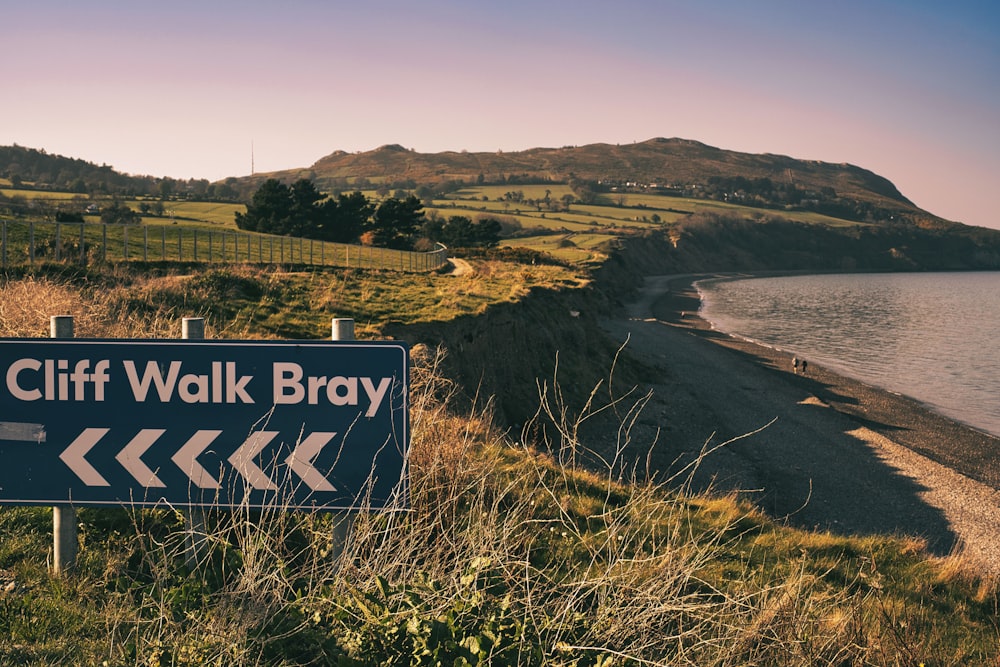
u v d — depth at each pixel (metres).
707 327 83.12
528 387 27.64
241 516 4.44
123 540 4.92
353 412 4.39
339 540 4.43
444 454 6.48
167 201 131.25
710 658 4.47
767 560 8.21
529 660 3.63
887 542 10.49
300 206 84.38
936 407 44.81
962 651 6.66
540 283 44.19
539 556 5.97
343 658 3.50
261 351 4.39
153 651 3.49
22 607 3.99
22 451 4.48
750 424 34.62
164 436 4.46
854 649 5.37
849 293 148.38
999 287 176.25
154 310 17.50
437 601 3.98
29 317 9.70
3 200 103.31
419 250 88.81
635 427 30.38
